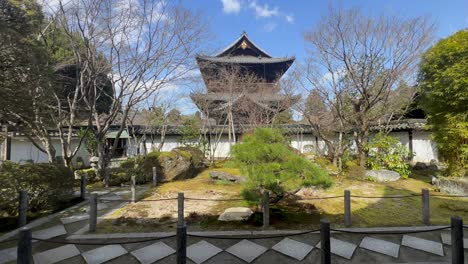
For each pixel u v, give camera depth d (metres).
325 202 6.47
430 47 9.19
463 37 7.75
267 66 21.48
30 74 5.37
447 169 8.98
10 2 5.02
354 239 4.42
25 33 5.32
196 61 11.20
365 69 10.30
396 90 10.91
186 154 11.00
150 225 5.10
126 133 18.94
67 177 6.64
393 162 10.21
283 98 14.62
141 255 3.88
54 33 9.42
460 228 3.19
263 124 14.99
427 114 9.52
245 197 4.98
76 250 4.03
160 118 17.02
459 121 7.74
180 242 2.96
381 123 13.70
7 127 7.92
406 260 3.74
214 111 17.45
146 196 7.58
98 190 8.48
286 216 5.46
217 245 4.22
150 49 9.94
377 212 5.82
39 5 6.50
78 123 12.87
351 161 12.84
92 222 4.77
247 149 4.90
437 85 8.04
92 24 9.11
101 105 16.92
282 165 4.81
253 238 4.44
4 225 4.97
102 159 10.59
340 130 12.46
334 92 11.02
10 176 5.29
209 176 10.27
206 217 5.52
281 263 3.69
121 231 4.78
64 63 9.31
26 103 5.49
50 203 6.02
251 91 15.61
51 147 9.09
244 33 23.02
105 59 9.86
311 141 19.36
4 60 5.02
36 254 3.89
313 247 4.15
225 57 19.88
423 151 14.95
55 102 10.27
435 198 7.07
